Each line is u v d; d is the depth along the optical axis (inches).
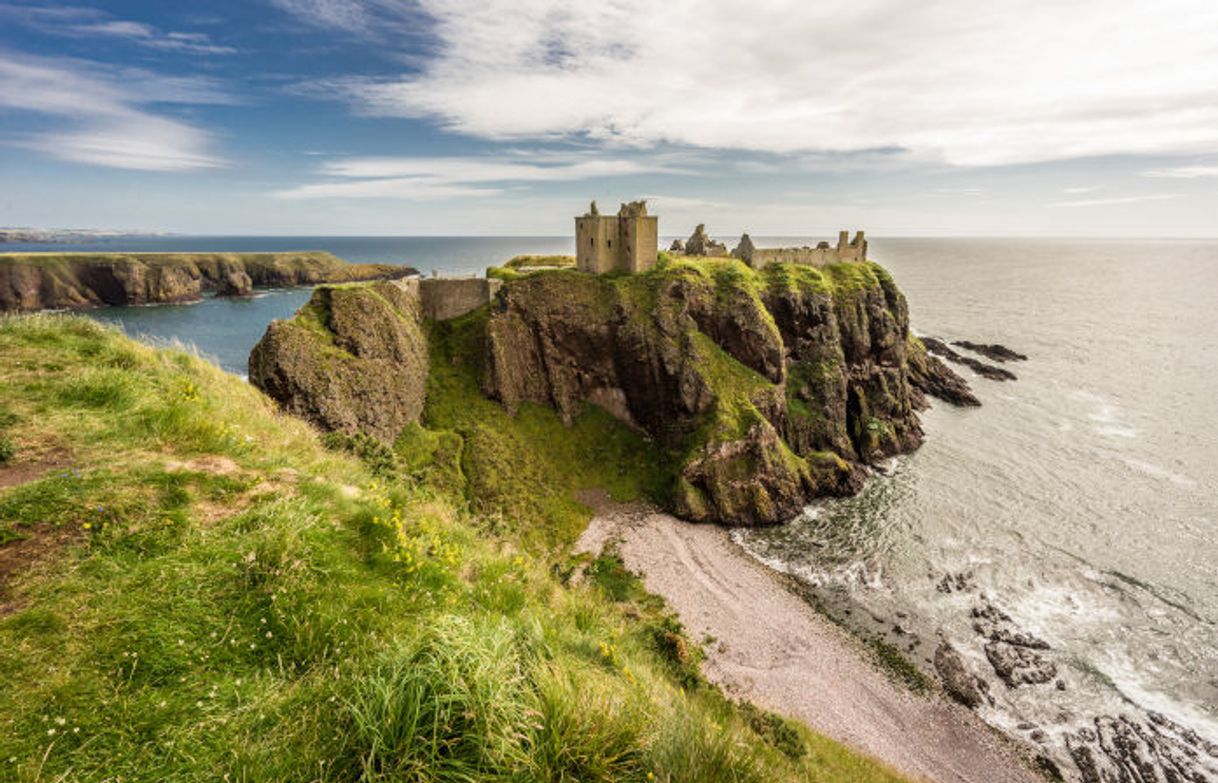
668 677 644.7
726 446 2475.4
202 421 450.0
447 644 242.2
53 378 473.1
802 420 2989.7
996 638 1625.2
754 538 2228.1
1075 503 2361.0
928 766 1246.9
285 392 1796.3
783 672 1499.8
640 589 1846.7
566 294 2938.0
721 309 2979.8
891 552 2071.9
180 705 215.5
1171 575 1877.5
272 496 376.2
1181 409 3503.9
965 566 1964.8
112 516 307.7
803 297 3253.0
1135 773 1235.2
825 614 1747.0
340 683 236.8
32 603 243.3
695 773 251.0
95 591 257.1
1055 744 1305.4
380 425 2113.7
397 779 196.5
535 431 2701.8
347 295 2282.2
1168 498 2373.3
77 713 202.4
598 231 3009.4
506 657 255.6
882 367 3432.6
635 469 2664.9
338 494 416.8
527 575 493.0
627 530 2240.4
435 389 2669.8
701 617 1716.3
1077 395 3838.6
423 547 395.5
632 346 2827.3
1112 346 5251.0
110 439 398.6
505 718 225.3
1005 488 2529.5
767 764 370.3
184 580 275.6
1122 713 1378.0
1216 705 1391.5
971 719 1373.0
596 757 236.2
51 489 316.2
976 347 4945.9
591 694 274.4
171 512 325.7
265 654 251.4
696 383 2714.1
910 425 3228.3
